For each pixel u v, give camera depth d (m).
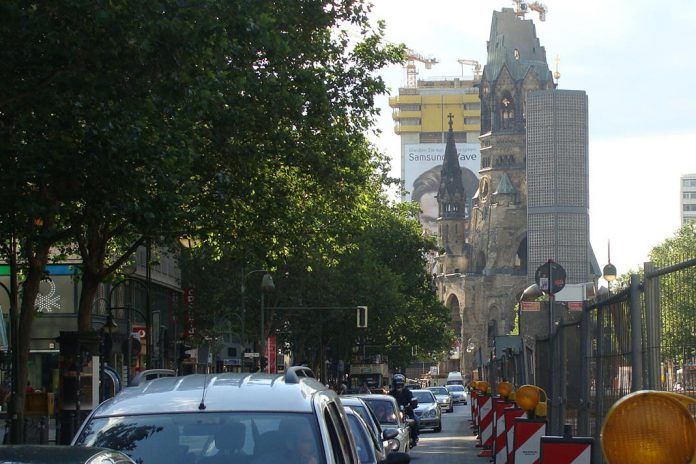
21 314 31.22
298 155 37.72
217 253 44.66
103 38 21.88
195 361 77.50
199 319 72.94
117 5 21.75
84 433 8.85
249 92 33.81
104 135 23.36
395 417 28.55
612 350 18.66
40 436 34.34
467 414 93.50
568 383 25.86
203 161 33.91
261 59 35.19
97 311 62.38
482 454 38.06
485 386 46.25
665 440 6.77
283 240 42.78
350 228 45.09
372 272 92.38
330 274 78.38
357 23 41.66
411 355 143.00
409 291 120.31
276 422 8.87
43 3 21.67
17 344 31.02
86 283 34.59
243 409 8.97
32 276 31.16
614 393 18.36
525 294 50.03
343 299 89.69
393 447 21.22
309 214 42.06
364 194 50.91
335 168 39.50
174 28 22.17
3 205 25.23
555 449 14.31
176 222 32.41
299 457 8.56
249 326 78.19
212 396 9.15
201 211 34.38
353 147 41.16
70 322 61.09
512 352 49.22
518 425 20.33
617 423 6.84
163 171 26.02
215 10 24.44
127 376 48.59
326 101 37.44
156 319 72.50
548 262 30.58
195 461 8.55
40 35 22.00
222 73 28.80
